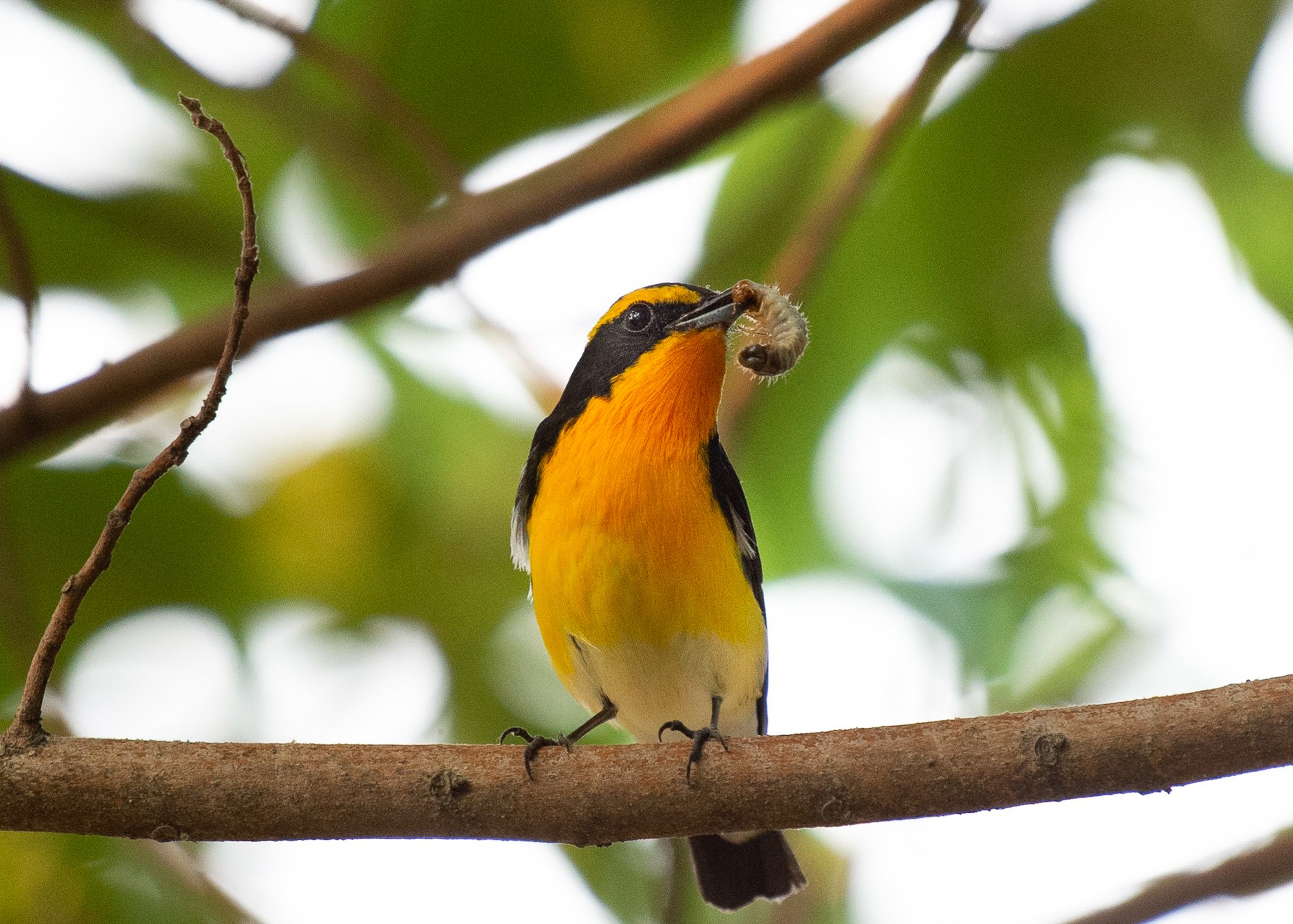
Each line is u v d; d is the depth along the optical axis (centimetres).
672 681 901
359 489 1276
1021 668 1186
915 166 1191
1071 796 648
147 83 1170
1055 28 1153
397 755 679
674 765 678
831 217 1051
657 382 900
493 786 677
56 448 1071
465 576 1282
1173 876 898
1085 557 1193
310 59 989
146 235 1186
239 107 1175
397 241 1002
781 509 1238
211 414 652
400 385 1305
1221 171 1211
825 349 1231
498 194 1018
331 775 670
